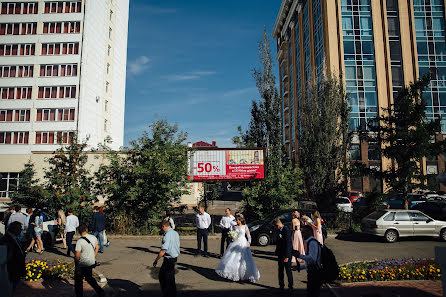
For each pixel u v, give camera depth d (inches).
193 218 681.6
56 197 583.5
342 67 1430.9
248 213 677.3
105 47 1758.1
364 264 363.9
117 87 1902.1
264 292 281.9
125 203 631.8
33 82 1551.4
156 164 592.4
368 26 1470.2
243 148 692.7
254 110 747.4
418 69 1428.4
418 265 339.3
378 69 1432.1
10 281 223.3
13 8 1600.6
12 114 1540.4
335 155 761.6
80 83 1529.3
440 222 556.7
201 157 685.3
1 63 1571.1
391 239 548.7
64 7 1589.6
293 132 2086.6
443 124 1386.6
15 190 727.7
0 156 1301.7
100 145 662.5
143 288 293.3
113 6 1873.8
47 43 1574.8
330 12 1477.6
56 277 315.3
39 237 447.5
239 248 315.0
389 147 657.6
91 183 637.3
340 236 618.2
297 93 2065.7
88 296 261.4
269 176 676.1
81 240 247.0
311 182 754.8
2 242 225.8
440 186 1191.6
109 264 390.0
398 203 958.4
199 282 314.0
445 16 1465.3
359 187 1322.6
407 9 1466.5
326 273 213.8
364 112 1406.3
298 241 355.6
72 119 1510.8
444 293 218.2
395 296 254.1
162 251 236.2
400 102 658.2
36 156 1248.2
